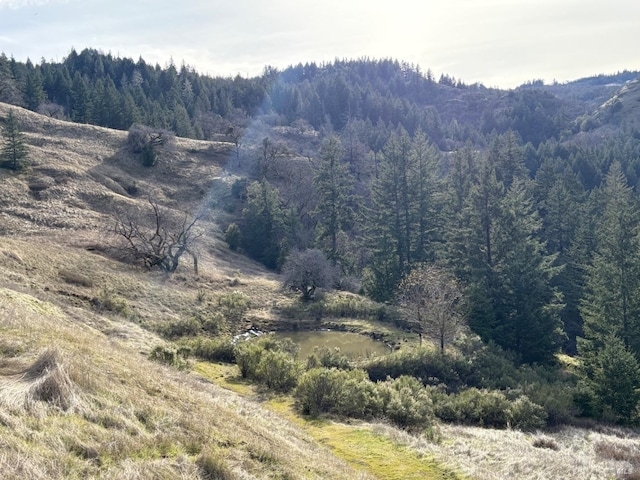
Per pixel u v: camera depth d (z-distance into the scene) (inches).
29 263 1152.8
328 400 644.7
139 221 1910.7
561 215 2020.2
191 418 352.8
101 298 1103.6
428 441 579.8
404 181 1819.6
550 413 821.2
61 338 448.5
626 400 878.4
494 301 1348.4
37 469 219.3
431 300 1101.7
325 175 2028.8
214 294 1455.5
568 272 1733.5
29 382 313.7
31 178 1967.3
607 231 1355.8
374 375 986.1
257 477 300.7
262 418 501.4
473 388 858.8
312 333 1302.9
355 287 1792.6
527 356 1255.5
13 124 1990.7
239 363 812.6
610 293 1190.9
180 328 1164.5
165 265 1520.7
